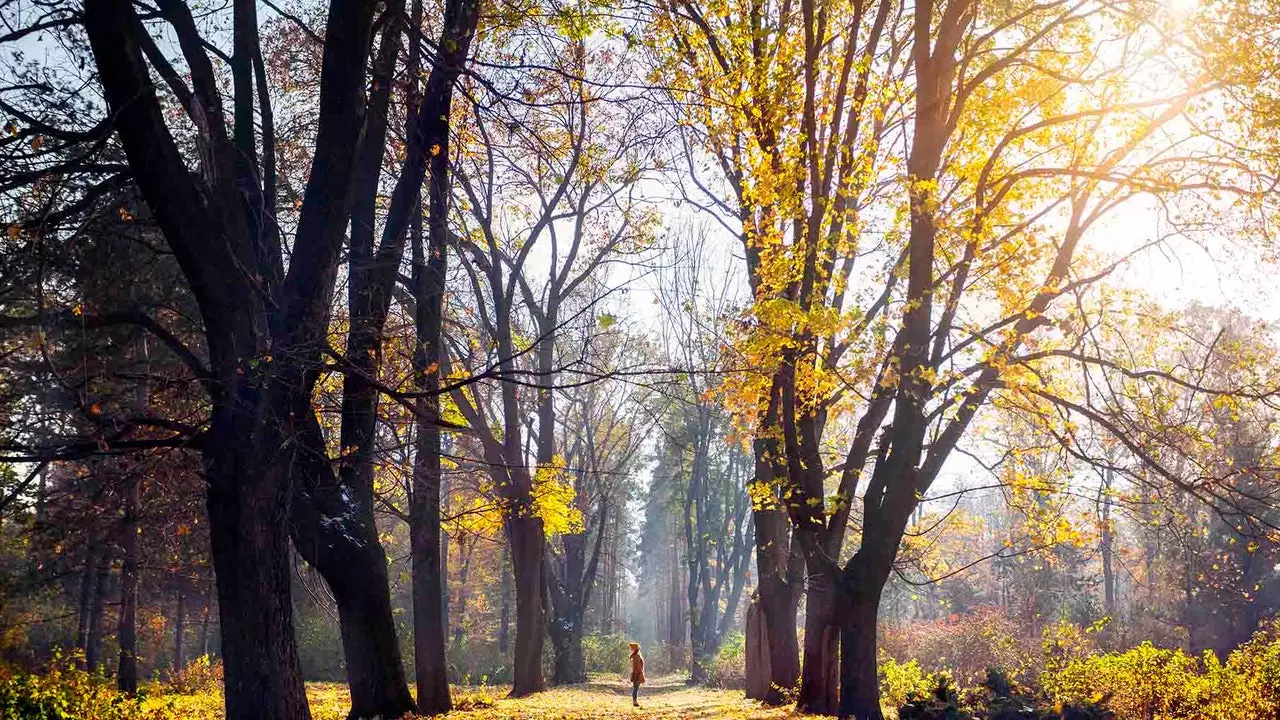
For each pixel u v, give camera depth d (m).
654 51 15.02
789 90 14.95
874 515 15.40
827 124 15.03
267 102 13.60
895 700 20.70
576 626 42.09
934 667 32.22
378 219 19.44
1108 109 13.62
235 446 10.53
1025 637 32.09
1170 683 17.83
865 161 14.20
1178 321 14.70
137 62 10.19
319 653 46.91
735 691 33.00
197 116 11.40
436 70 14.29
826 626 17.20
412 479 18.50
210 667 30.56
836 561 16.66
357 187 13.92
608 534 60.34
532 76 12.66
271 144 13.57
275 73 17.89
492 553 57.62
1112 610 37.88
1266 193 12.89
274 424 10.56
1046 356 14.28
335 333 11.91
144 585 25.80
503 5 14.08
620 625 74.50
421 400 14.18
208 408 13.70
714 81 14.60
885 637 35.41
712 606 51.72
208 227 10.59
